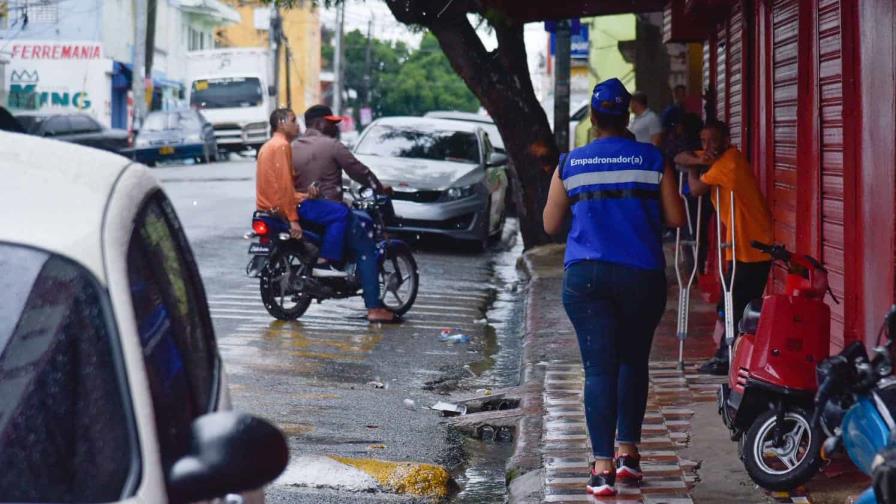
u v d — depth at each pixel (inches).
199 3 2416.3
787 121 416.8
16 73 1894.7
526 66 711.7
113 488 107.2
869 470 191.0
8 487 108.7
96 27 1929.1
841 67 320.2
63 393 112.5
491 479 301.3
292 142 512.7
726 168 366.3
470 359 450.0
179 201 1048.8
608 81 263.6
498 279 669.3
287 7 746.2
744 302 374.6
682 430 318.3
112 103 2059.5
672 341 447.2
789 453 255.3
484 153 809.5
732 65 570.6
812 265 267.0
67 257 117.2
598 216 257.6
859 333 309.7
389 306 531.5
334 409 358.3
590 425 262.5
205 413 133.6
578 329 261.4
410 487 282.4
